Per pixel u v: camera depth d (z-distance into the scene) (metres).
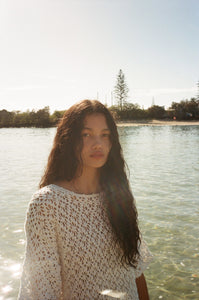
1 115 78.81
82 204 1.08
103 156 1.17
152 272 3.10
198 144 19.41
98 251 1.07
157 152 14.91
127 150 16.02
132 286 1.18
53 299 0.96
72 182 1.16
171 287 2.83
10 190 6.76
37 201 1.02
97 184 1.23
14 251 3.48
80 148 1.14
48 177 1.18
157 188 6.70
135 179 7.83
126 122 64.69
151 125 57.59
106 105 1.25
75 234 1.04
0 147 19.98
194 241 3.76
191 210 4.98
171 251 3.51
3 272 3.02
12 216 4.77
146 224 4.36
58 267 1.00
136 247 1.22
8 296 2.64
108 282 1.08
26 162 11.97
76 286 1.04
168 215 4.74
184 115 68.38
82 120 1.15
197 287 2.82
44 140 27.28
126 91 66.06
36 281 0.96
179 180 7.62
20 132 47.41
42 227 1.00
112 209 1.15
